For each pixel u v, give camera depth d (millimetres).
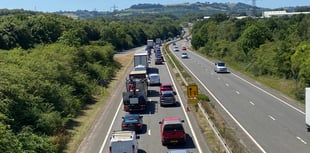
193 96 43469
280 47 69938
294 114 43125
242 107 47500
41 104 38875
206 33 158250
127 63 106625
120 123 40719
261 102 50250
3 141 26609
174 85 65500
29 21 103938
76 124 40406
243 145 31719
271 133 35750
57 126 36562
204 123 39156
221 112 45094
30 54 59781
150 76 66438
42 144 29781
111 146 27641
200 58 120000
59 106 42469
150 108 48031
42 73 47625
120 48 167500
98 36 156000
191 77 75375
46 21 107062
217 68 81750
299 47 62156
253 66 80000
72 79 53125
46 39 102438
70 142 33969
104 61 86938
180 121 32750
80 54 73500
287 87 59344
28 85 40812
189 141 33156
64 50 69562
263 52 82875
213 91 59250
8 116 32750
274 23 125750
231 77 74375
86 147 32625
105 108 48688
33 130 33750
